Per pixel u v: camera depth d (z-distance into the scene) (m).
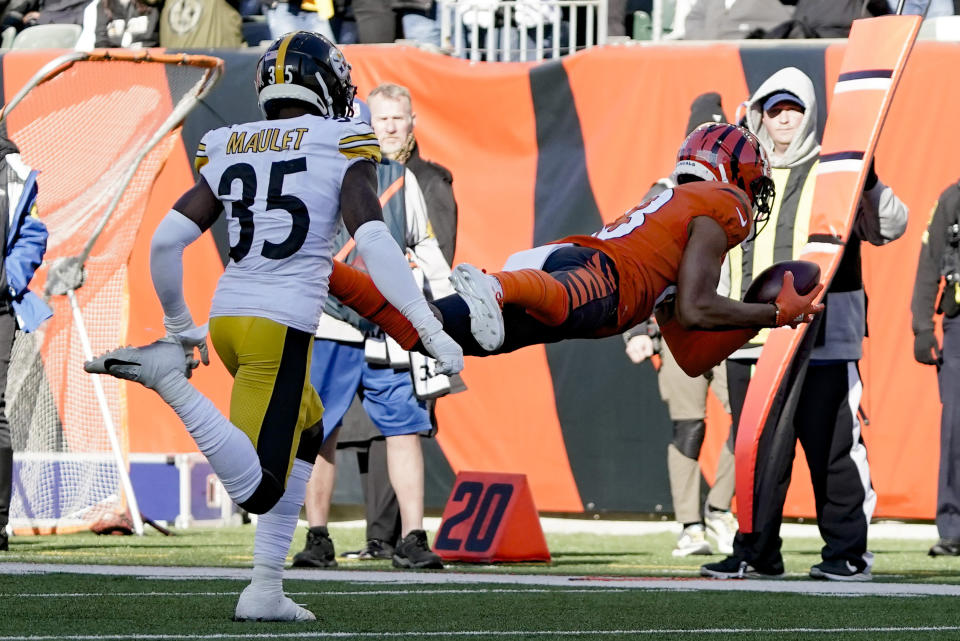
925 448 29.69
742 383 23.58
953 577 22.34
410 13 34.06
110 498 30.20
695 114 27.91
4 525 25.33
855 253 21.91
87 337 29.36
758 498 21.98
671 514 31.28
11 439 27.09
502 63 31.28
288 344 13.76
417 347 14.85
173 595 17.14
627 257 14.82
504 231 31.09
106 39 35.06
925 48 29.72
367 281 14.53
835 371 21.80
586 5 33.94
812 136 23.20
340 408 22.81
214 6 34.34
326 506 23.08
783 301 15.55
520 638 13.52
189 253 31.95
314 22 34.94
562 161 30.94
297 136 13.95
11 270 24.55
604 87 30.77
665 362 26.89
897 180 29.81
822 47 29.91
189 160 32.31
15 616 14.80
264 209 13.82
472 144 31.28
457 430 30.97
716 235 15.12
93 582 18.89
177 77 30.62
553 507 30.58
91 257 30.08
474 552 24.25
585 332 14.59
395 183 23.70
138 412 32.72
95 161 30.22
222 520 33.19
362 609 16.00
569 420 30.52
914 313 28.06
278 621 14.60
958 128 29.62
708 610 16.53
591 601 17.41
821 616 15.99
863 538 21.75
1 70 31.98
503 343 14.42
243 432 13.66
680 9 34.34
